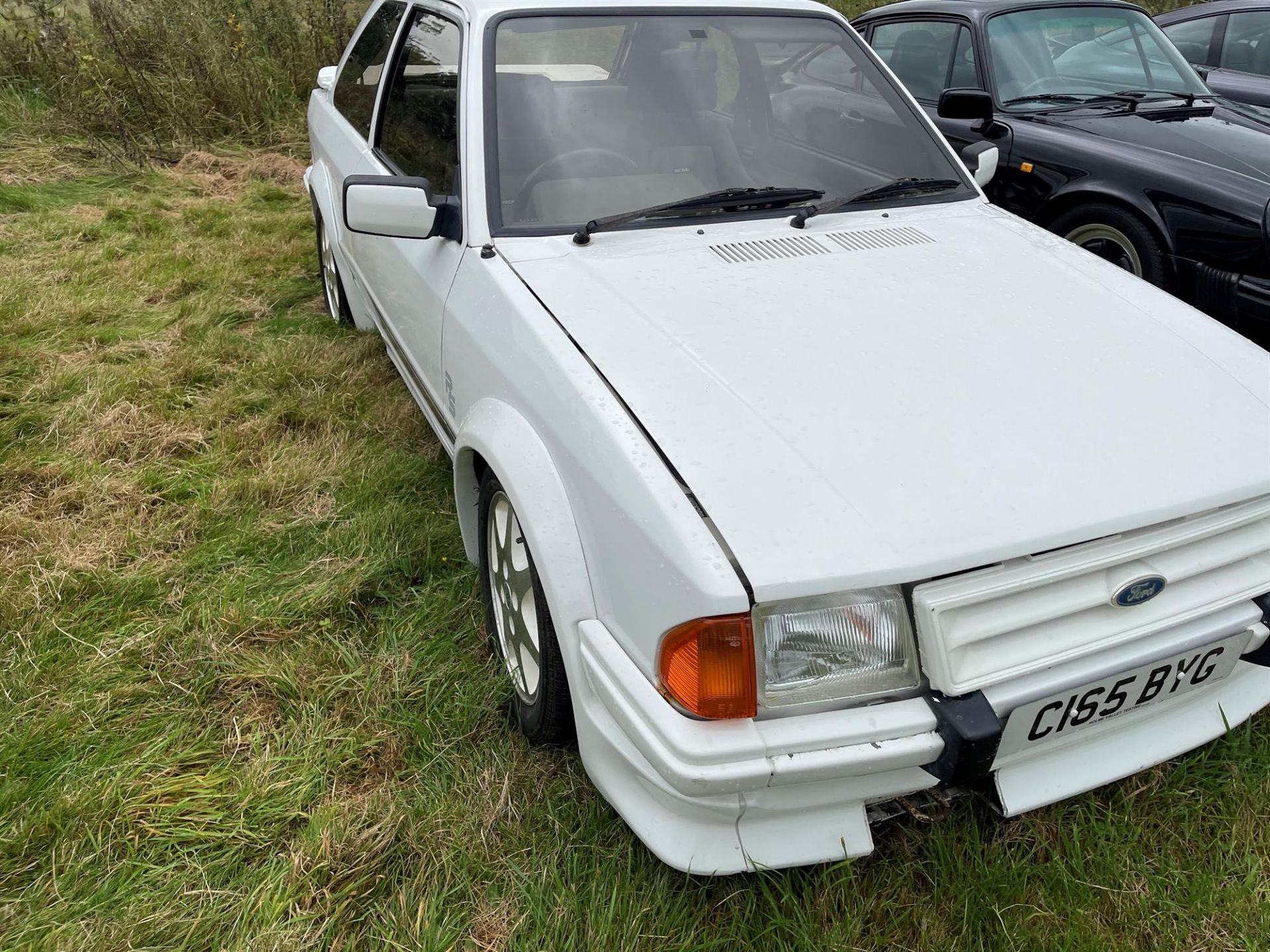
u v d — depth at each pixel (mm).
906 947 1714
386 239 3016
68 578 2660
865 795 1593
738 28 2812
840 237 2455
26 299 4707
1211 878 1803
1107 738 1794
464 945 1713
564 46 2617
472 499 2385
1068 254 2508
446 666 2383
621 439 1669
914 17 5137
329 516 3025
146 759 2094
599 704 1717
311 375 3941
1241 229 3539
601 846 1885
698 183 2570
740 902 1779
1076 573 1587
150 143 7879
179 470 3287
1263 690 1964
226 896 1793
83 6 8750
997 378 1874
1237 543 1762
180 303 4723
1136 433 1778
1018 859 1868
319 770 2061
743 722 1481
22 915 1752
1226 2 6113
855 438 1676
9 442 3436
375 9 3865
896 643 1521
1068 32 4773
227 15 8758
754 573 1442
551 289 2117
